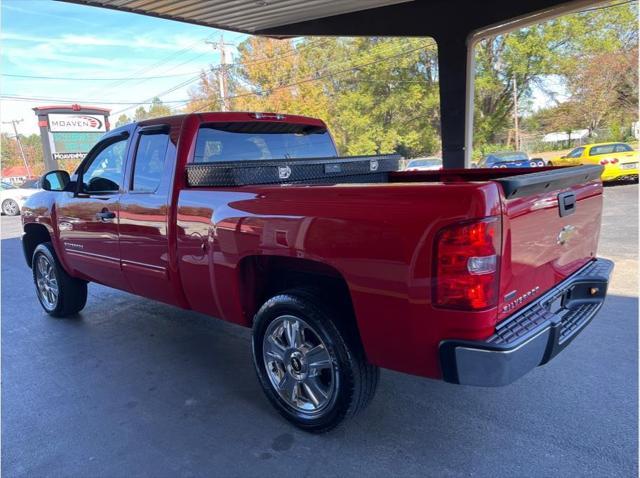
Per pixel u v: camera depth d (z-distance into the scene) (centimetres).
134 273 398
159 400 344
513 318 236
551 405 307
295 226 266
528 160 1959
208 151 360
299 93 3494
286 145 427
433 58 3269
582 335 408
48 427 314
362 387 272
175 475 261
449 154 826
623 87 2950
